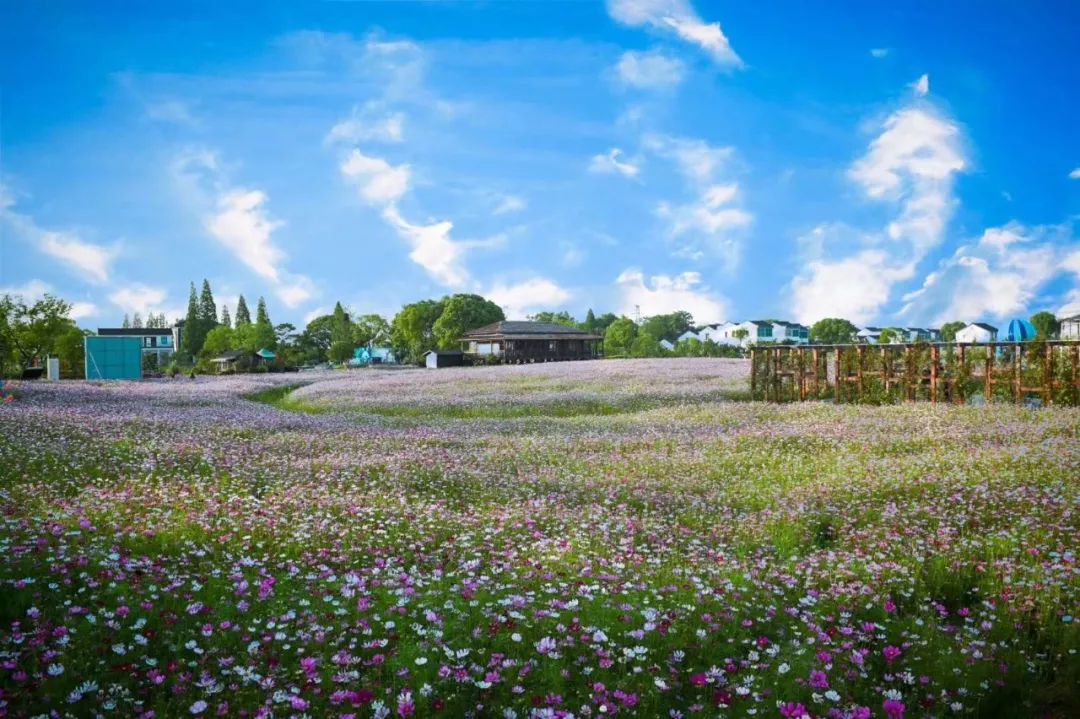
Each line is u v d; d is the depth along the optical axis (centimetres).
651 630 675
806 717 532
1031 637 763
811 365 3438
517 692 570
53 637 604
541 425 2612
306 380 5816
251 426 2342
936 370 2981
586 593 780
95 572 775
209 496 1302
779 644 693
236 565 854
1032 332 3869
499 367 6606
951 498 1300
